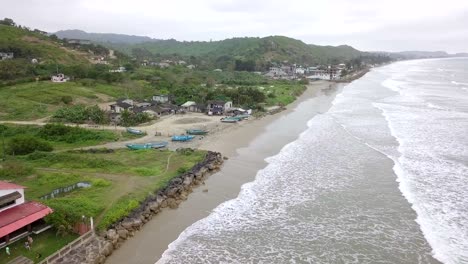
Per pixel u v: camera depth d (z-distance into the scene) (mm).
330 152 55719
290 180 45188
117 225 32781
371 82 173375
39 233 30516
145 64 187875
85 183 41062
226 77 166625
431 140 60312
